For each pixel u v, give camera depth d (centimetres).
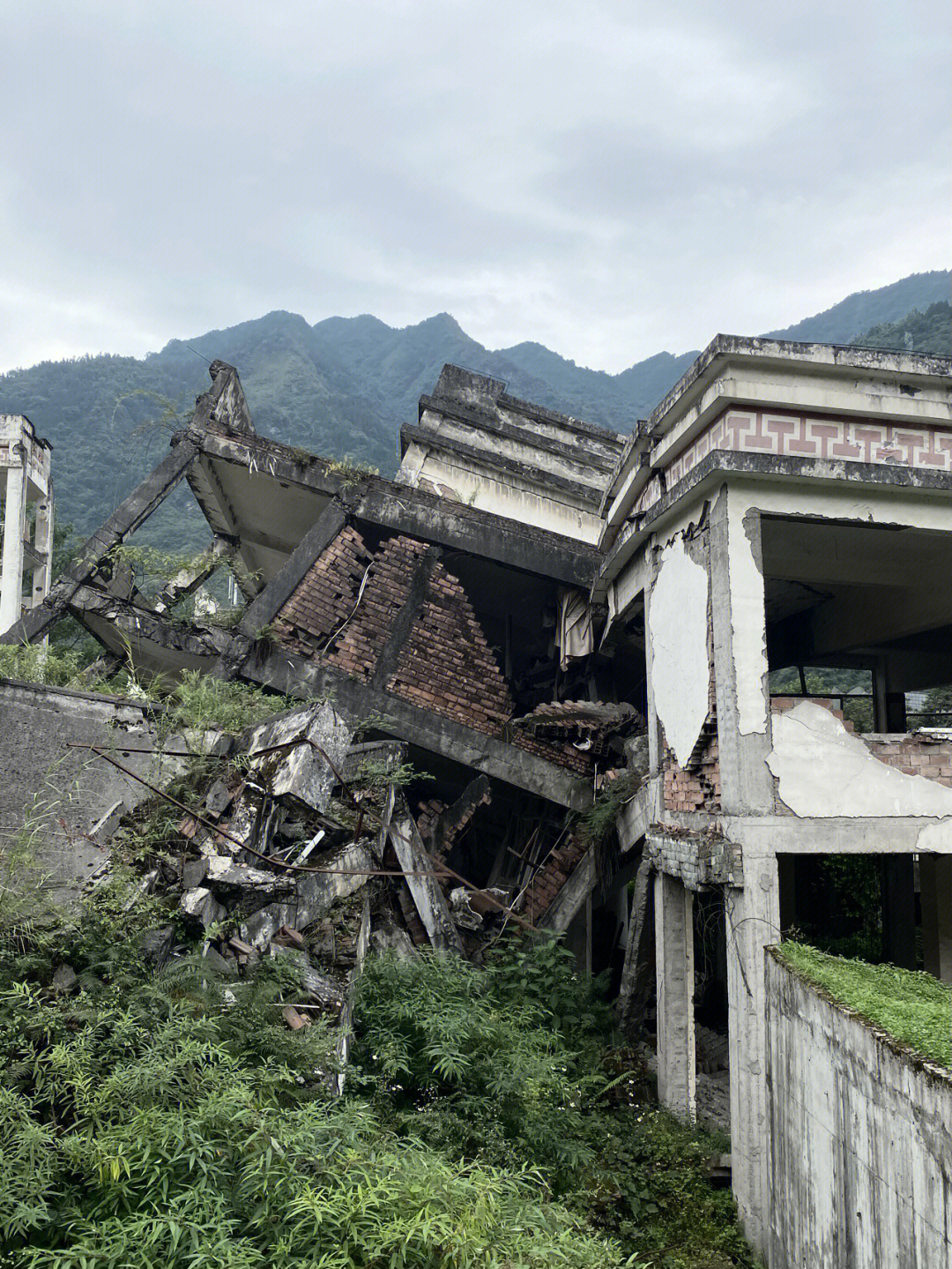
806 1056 572
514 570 1260
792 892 1347
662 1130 783
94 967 522
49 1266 355
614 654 1309
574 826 1116
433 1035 664
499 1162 603
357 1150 433
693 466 825
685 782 843
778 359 738
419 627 1170
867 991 527
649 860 888
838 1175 507
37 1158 392
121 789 713
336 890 712
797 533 892
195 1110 419
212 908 628
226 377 1305
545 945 982
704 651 785
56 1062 434
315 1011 603
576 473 1355
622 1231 663
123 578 1313
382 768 843
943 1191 380
